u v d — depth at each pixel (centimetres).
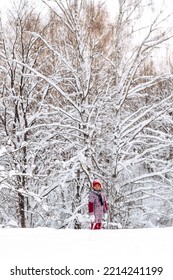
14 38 1655
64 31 1672
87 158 1517
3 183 1034
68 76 1745
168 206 2066
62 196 1764
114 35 1653
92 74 1554
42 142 1547
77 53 1559
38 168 1639
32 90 1598
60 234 735
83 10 1577
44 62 1691
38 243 652
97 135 1697
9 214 1709
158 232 732
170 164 1672
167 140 1585
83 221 1427
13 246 630
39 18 1675
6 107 1549
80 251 586
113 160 1537
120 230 781
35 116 1552
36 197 1053
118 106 1556
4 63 1742
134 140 1633
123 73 1616
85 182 1723
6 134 1501
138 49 1498
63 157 1778
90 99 1702
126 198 1895
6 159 1509
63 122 1712
